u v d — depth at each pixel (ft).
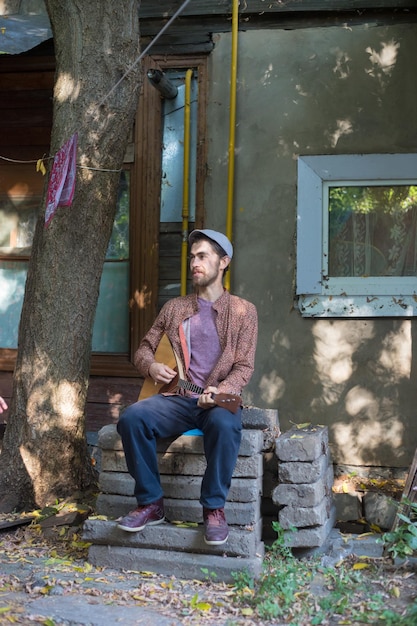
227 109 20.86
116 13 17.46
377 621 11.25
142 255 21.45
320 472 13.88
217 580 13.11
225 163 20.81
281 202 20.53
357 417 19.99
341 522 15.94
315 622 11.24
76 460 17.70
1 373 22.77
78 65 17.47
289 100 20.57
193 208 21.24
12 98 22.58
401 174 19.95
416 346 19.80
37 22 21.72
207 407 13.35
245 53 20.86
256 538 13.64
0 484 17.37
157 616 11.62
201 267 14.26
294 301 20.36
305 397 20.24
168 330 14.48
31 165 22.62
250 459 13.67
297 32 20.62
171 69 21.38
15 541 15.34
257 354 20.48
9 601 12.14
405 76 20.12
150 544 13.55
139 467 13.42
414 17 20.11
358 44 20.34
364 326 20.06
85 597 12.41
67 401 17.60
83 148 17.34
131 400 21.50
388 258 20.25
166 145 21.48
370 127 20.21
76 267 17.58
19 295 22.80
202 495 13.17
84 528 13.83
